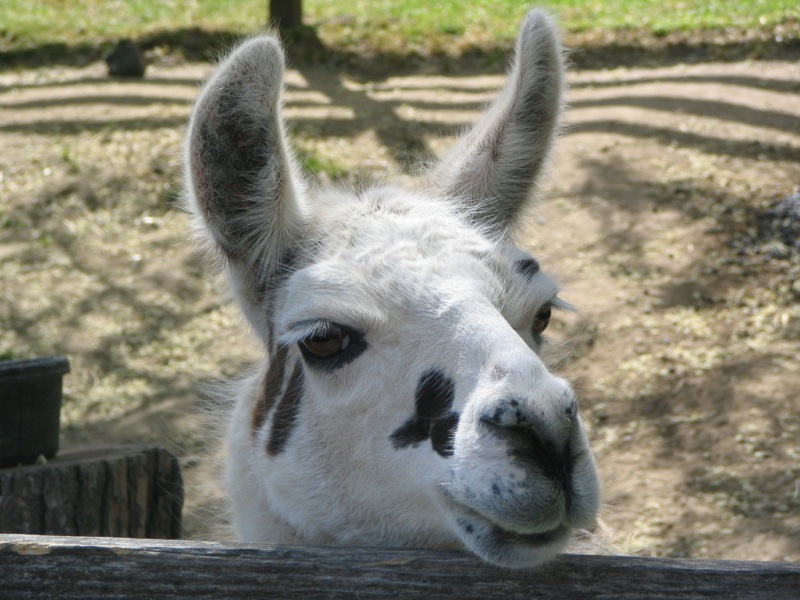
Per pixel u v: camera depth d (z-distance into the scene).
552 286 3.10
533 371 2.48
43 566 2.27
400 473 2.76
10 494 4.96
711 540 6.82
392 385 2.77
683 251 10.51
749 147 12.38
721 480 7.45
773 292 9.73
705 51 15.74
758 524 6.96
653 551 6.71
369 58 16.48
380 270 2.89
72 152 13.34
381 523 2.88
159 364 9.74
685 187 11.62
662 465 7.71
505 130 3.56
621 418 8.30
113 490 5.13
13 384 5.11
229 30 17.78
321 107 14.30
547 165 3.66
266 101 2.97
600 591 2.31
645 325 9.42
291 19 17.47
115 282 11.01
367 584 2.30
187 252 11.44
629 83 14.70
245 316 3.32
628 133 12.97
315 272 2.96
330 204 3.36
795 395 8.28
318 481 2.94
